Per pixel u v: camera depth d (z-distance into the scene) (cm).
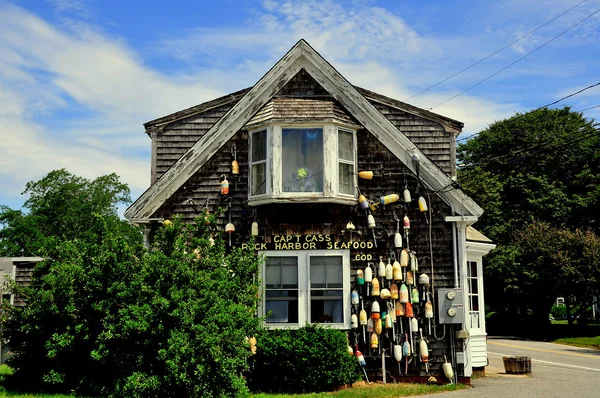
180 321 1073
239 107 1463
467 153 4619
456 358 1354
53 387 1341
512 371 1569
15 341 1407
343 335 1299
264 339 1293
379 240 1412
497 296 3897
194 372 1036
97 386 1269
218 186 1447
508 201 4272
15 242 5184
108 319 1126
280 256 1412
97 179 5791
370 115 1455
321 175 1395
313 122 1401
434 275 1396
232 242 1419
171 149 1529
